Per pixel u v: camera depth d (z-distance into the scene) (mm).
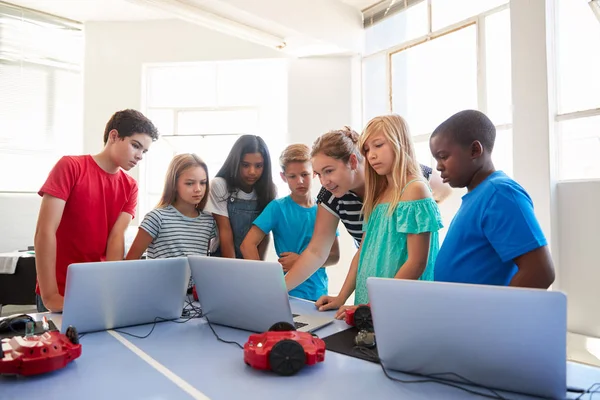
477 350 689
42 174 4309
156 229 1621
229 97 4430
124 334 1061
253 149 1792
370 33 4004
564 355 626
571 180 2654
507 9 2959
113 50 4457
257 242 1704
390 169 1242
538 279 858
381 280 763
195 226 1682
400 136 1233
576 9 2660
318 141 1382
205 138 4184
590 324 2553
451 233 1072
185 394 709
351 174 1379
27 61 4234
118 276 1069
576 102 2680
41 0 4062
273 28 3516
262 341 850
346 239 3971
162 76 4527
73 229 1461
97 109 4430
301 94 4137
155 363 856
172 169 1656
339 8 3871
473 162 1013
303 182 1721
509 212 896
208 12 3209
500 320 659
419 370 767
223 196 1780
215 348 951
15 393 713
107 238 1564
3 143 4129
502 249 898
